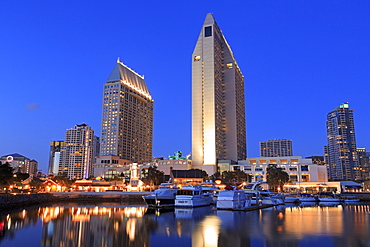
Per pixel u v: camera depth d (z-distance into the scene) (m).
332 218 55.66
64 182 160.12
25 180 158.88
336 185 166.00
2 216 61.69
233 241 34.84
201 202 85.19
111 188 158.50
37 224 49.50
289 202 105.69
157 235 38.84
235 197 72.25
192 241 35.03
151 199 80.94
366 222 50.03
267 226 45.69
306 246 32.12
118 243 34.22
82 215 62.84
